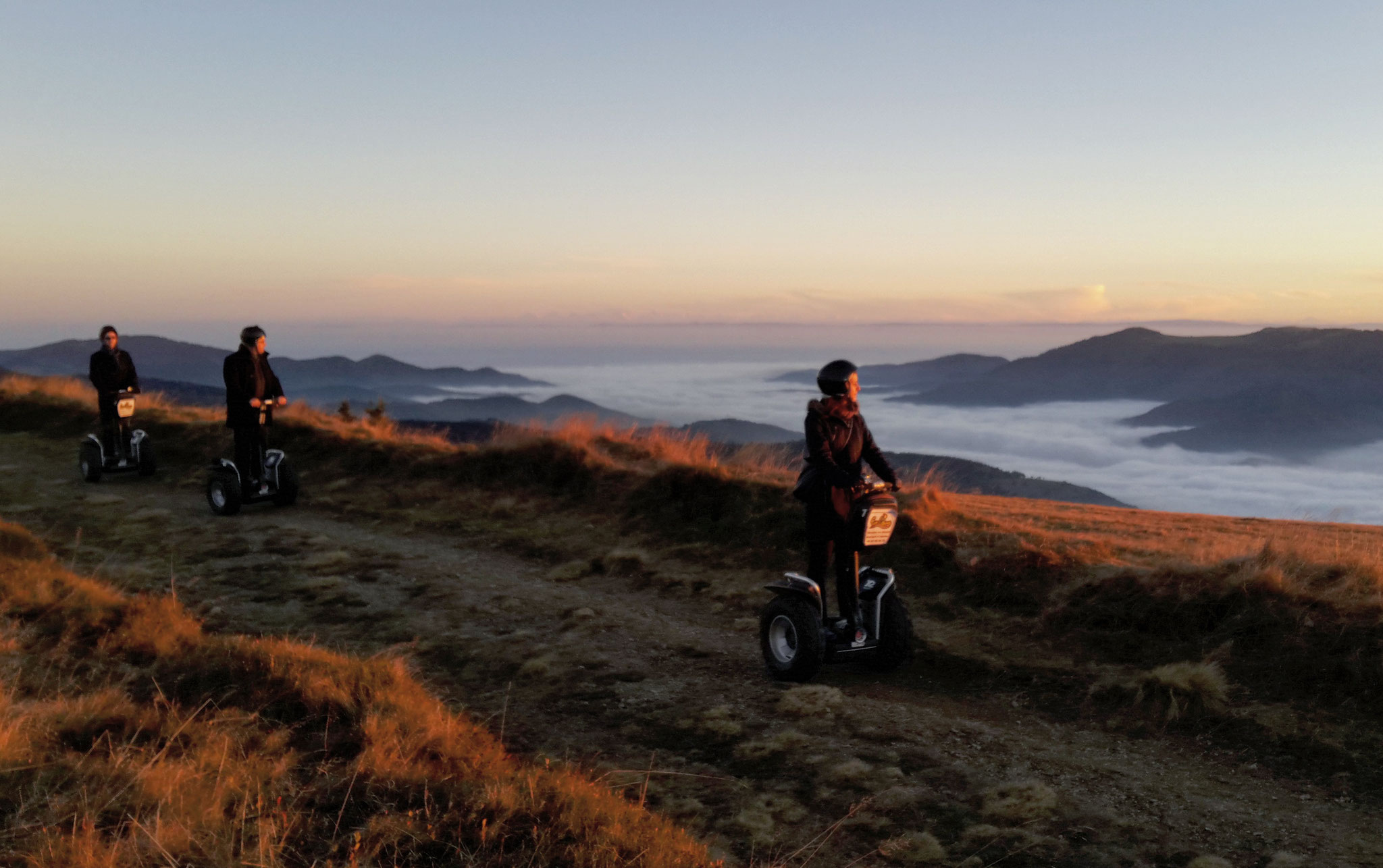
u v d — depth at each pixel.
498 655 6.72
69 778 3.53
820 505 5.98
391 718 4.48
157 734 4.15
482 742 4.74
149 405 19.73
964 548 8.23
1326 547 7.10
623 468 12.04
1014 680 6.05
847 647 6.04
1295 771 4.65
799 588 5.93
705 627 7.47
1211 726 5.17
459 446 14.52
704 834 4.00
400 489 12.88
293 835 3.34
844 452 6.01
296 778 3.87
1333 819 4.17
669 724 5.41
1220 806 4.31
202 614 7.55
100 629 5.93
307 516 11.62
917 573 8.12
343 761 4.09
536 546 10.15
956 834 4.02
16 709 4.20
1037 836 3.97
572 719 5.53
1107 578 6.98
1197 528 10.87
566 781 3.98
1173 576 6.68
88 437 13.59
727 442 13.55
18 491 12.87
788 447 12.76
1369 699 5.11
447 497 12.36
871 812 4.21
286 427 15.70
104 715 4.24
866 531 5.88
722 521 10.02
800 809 4.26
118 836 3.12
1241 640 5.91
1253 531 10.49
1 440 17.34
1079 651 6.38
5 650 5.35
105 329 13.77
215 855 3.04
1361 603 5.78
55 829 3.09
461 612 7.82
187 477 14.04
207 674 5.12
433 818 3.49
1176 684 5.44
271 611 7.76
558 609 7.92
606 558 9.41
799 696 5.72
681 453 12.34
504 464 12.89
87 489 13.15
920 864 3.75
